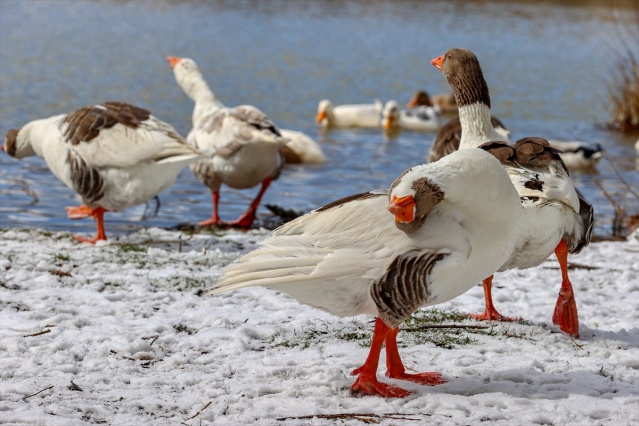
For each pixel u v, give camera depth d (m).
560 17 76.69
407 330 10.04
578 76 45.03
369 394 7.96
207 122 17.72
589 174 24.77
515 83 42.38
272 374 8.45
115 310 10.39
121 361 8.70
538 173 9.23
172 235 15.14
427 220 7.50
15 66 39.03
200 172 17.61
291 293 7.91
